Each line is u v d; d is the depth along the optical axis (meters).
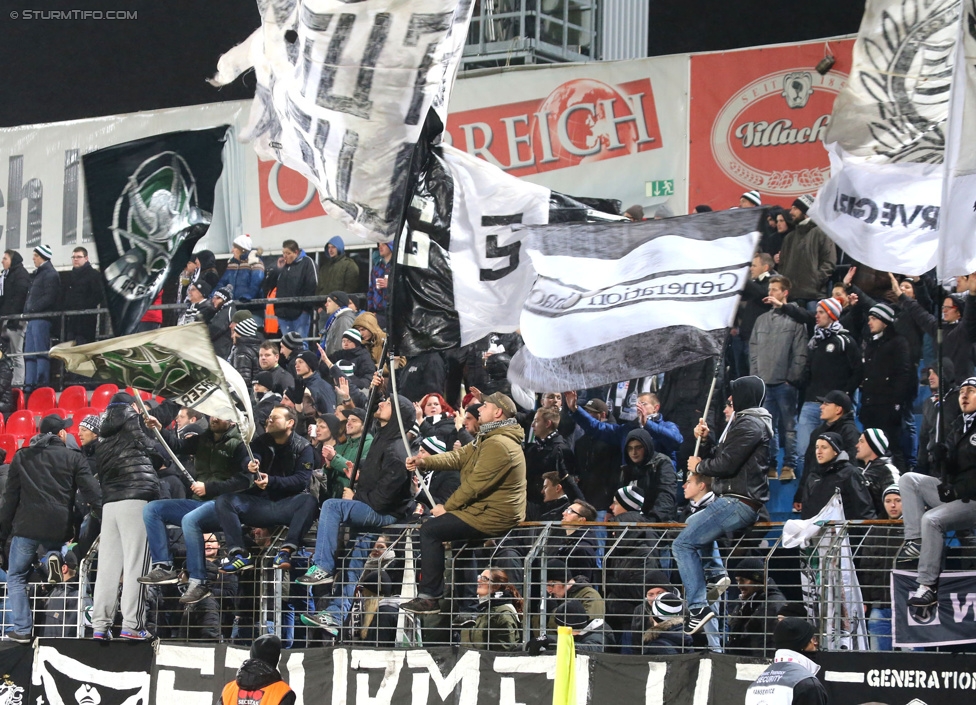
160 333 24.05
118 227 24.55
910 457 27.28
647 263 21.80
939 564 19.09
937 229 21.88
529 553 21.84
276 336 37.41
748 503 20.36
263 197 41.31
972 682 18.55
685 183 36.94
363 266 40.56
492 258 23.02
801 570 20.33
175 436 27.69
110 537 24.41
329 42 22.72
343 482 26.78
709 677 19.89
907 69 21.88
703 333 21.20
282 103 23.62
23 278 42.28
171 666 23.98
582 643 21.53
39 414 40.34
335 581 23.25
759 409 20.77
